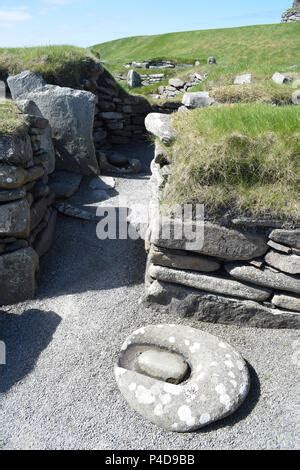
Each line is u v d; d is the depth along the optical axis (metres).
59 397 2.75
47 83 7.30
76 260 4.32
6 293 3.71
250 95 6.36
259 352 3.08
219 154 3.16
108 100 8.49
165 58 15.72
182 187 3.22
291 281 3.13
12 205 3.59
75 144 6.22
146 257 4.30
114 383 2.85
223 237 3.15
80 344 3.19
